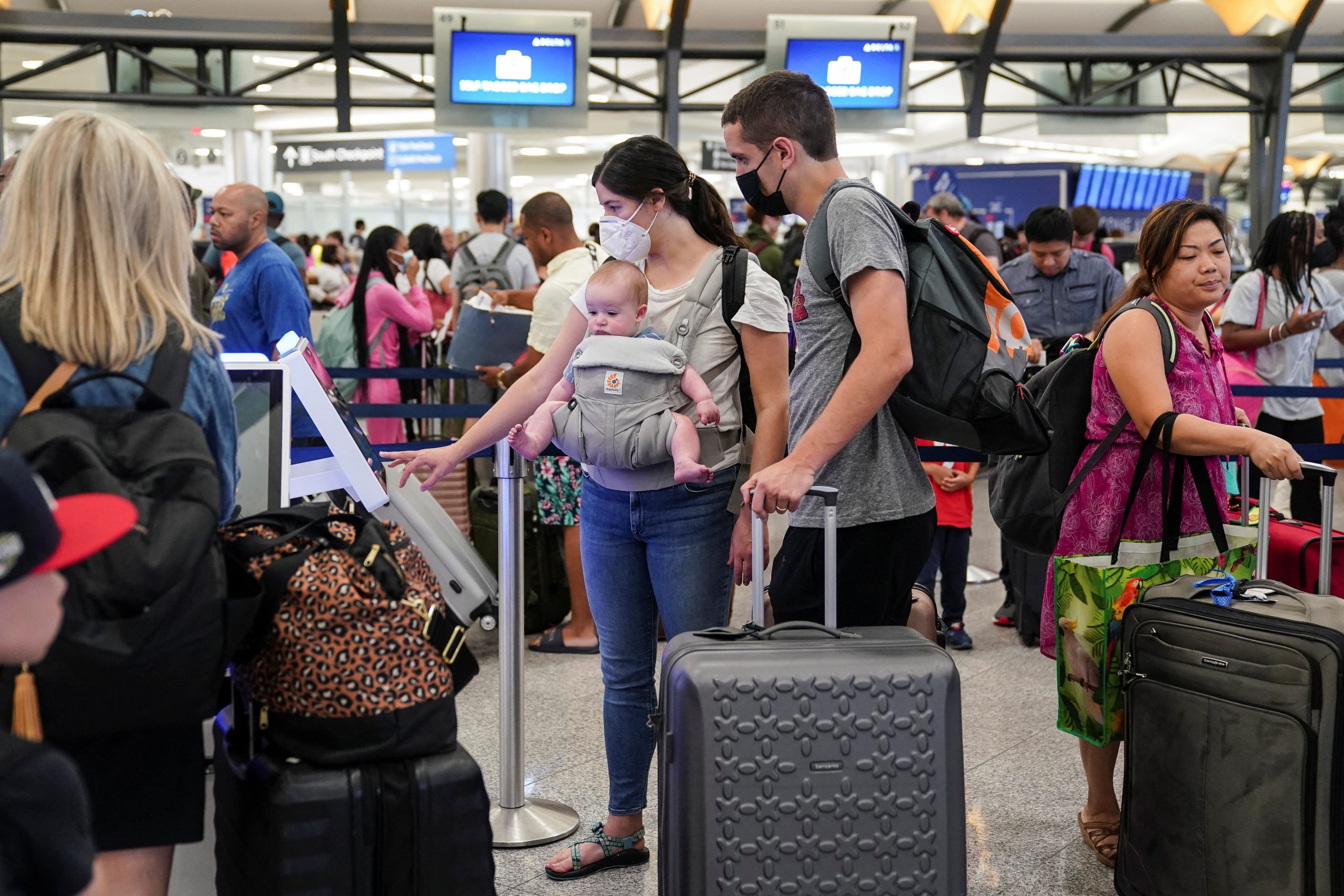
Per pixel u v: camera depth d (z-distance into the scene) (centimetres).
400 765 169
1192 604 236
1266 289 485
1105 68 1175
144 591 137
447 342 680
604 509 251
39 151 154
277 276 418
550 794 311
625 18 1220
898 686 184
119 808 151
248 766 174
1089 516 270
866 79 1105
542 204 457
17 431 142
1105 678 261
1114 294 560
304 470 239
